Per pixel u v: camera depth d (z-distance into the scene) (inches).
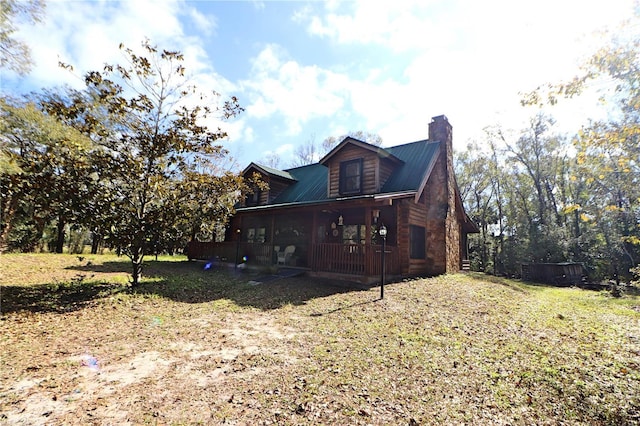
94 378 135.5
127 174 306.2
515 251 799.7
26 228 754.2
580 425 113.1
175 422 105.7
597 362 167.8
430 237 526.9
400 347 178.5
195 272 476.1
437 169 542.6
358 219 504.1
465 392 132.1
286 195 631.8
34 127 470.6
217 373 142.6
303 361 157.2
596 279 688.4
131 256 329.7
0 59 408.8
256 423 106.7
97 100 371.6
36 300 266.1
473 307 285.4
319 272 421.4
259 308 265.0
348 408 116.8
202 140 349.7
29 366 145.0
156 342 181.2
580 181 860.0
